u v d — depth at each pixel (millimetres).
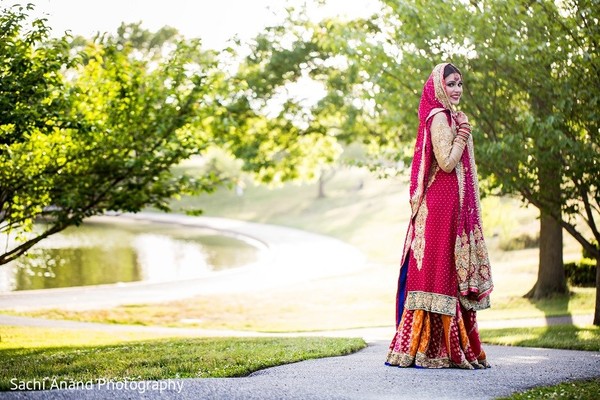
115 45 14453
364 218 54688
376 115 22094
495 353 8023
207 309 21953
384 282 27344
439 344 6008
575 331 12648
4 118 10141
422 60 12555
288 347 8281
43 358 8031
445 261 5930
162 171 14180
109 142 13305
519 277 24594
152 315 20578
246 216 66875
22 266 33156
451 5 12062
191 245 45562
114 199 13656
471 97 12633
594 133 11586
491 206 24844
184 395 4824
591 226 13523
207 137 15445
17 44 11297
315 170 27609
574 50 11250
